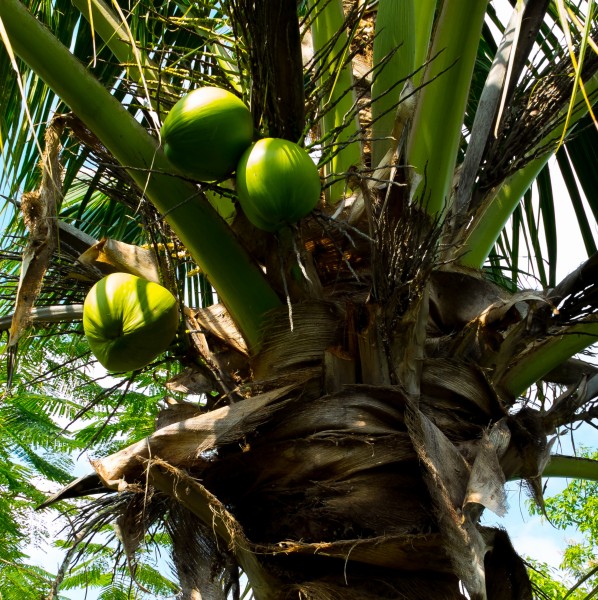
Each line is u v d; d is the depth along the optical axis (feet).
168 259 8.72
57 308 9.23
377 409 7.47
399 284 7.75
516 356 8.80
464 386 8.01
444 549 6.92
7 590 15.49
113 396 16.26
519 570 7.72
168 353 9.17
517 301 8.19
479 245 10.39
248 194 6.88
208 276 8.25
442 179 9.29
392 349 7.87
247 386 7.76
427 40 10.82
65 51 7.90
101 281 7.38
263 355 7.97
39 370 13.17
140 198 8.86
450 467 7.10
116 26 10.27
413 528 7.07
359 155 9.94
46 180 8.14
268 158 6.79
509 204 10.65
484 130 9.56
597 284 8.39
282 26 7.09
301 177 6.79
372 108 9.93
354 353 7.82
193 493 7.28
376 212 8.44
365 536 7.13
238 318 8.25
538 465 7.93
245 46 7.61
